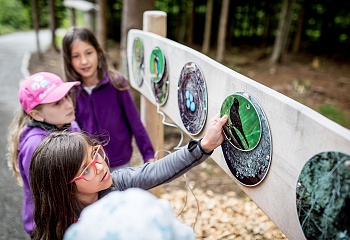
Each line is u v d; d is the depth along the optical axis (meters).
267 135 0.84
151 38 1.54
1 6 16.06
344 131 0.63
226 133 1.01
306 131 0.71
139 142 1.81
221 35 7.73
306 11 10.30
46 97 1.33
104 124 1.75
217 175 3.22
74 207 0.96
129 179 1.09
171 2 11.48
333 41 10.82
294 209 0.77
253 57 9.12
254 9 11.41
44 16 15.18
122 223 0.53
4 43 10.88
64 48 1.67
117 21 11.49
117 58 7.38
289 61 8.79
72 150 0.92
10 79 6.14
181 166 1.05
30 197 1.30
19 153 1.33
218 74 1.04
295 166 0.75
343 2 10.37
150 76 1.60
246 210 2.59
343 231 0.63
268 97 0.82
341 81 7.04
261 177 0.88
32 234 1.22
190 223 2.40
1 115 4.32
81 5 7.69
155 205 0.57
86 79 1.72
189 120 1.26
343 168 0.62
